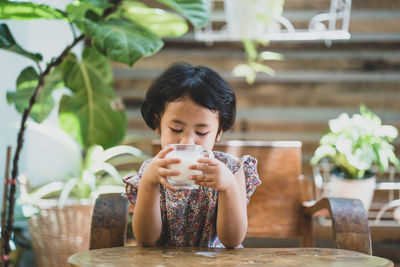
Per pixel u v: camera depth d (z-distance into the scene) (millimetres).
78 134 2094
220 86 1220
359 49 2822
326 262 977
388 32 2795
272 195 1766
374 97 2812
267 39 2789
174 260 989
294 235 1738
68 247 2021
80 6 1874
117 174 2260
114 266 929
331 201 1235
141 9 1944
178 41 2883
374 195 2654
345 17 2750
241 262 975
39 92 1785
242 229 1188
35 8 1679
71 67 2018
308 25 2871
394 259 2439
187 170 1090
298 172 1777
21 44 2398
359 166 2039
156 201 1183
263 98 2865
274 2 2574
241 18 2604
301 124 2818
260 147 1791
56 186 2193
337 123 2162
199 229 1338
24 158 2465
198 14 1889
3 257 1662
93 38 1640
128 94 2910
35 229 2041
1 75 2287
